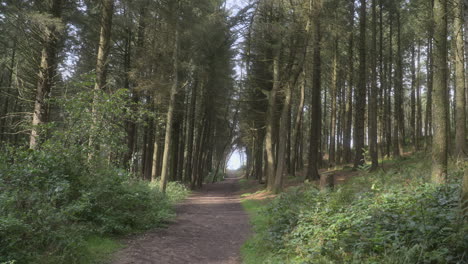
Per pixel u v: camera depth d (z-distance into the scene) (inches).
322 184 399.9
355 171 737.6
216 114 1305.4
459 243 152.0
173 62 625.9
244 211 545.6
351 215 242.4
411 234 184.4
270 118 827.4
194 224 399.2
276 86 776.9
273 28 655.1
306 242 237.3
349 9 873.5
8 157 256.2
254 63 936.3
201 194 979.3
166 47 633.6
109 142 342.3
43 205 212.1
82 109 329.1
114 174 330.6
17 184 225.9
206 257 257.4
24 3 458.9
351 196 328.5
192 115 1103.6
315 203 330.3
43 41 431.2
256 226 373.7
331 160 986.7
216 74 914.1
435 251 153.7
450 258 146.8
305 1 657.0
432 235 173.5
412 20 749.3
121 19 606.9
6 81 940.0
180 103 922.1
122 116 373.1
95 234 271.4
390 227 203.5
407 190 299.0
